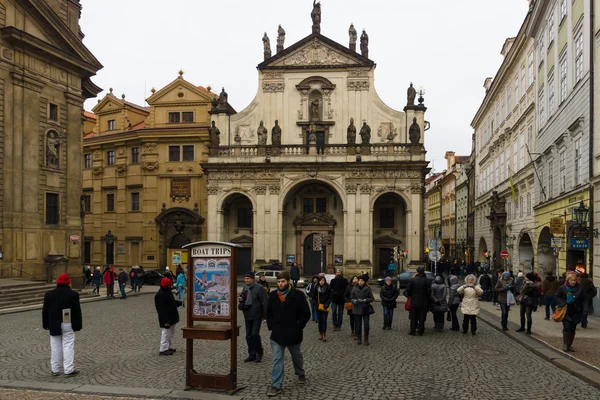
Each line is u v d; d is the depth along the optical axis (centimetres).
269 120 5009
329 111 4962
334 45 4962
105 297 3014
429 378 1132
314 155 4738
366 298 1550
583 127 2356
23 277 3059
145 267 5088
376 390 1034
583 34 2372
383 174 4672
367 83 4941
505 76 4472
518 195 4019
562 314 1382
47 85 3309
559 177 2848
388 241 4994
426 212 11012
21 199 3084
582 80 2381
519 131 3988
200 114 5147
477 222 6047
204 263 1048
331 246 4984
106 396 987
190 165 5075
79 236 3534
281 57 5028
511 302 1773
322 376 1147
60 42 3388
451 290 1819
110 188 5341
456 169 7831
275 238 4728
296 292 1042
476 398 985
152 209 5109
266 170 4766
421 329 1717
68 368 1144
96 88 3875
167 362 1279
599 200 2150
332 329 1850
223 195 4822
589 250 2230
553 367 1241
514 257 4131
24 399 962
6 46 3011
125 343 1538
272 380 1012
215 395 990
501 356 1372
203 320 1038
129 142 5247
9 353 1393
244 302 1295
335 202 5009
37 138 3212
